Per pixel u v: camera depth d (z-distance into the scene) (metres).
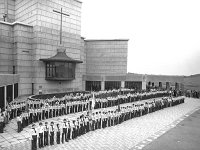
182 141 15.06
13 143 13.52
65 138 14.57
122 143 14.40
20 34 34.25
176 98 33.44
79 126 16.05
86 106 25.61
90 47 51.78
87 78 49.28
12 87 27.56
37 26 34.97
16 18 40.41
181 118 23.00
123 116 21.11
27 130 16.47
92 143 14.27
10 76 25.42
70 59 36.31
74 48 41.59
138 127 18.94
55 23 37.75
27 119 17.83
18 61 34.00
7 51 34.25
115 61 50.41
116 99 29.55
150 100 35.50
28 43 35.41
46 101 24.34
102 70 51.12
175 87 52.91
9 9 39.84
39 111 19.80
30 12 36.38
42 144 13.29
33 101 23.92
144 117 23.45
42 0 35.56
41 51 35.53
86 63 52.09
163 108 29.66
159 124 20.16
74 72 38.53
